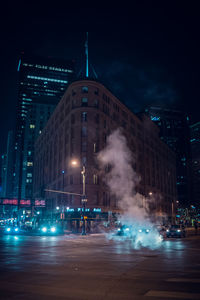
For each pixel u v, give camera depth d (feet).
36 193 378.12
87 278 32.32
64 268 39.34
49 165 309.83
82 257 52.08
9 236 141.28
